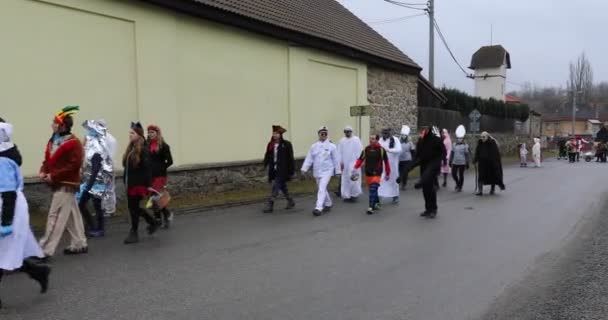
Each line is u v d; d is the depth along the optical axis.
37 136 9.34
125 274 6.15
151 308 5.03
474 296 5.43
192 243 7.78
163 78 11.60
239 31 13.63
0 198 4.89
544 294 5.51
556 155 46.28
